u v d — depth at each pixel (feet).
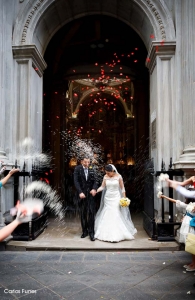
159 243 17.44
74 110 76.54
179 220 19.01
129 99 74.08
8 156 20.27
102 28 36.65
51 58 38.27
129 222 19.76
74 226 23.34
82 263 14.49
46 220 22.97
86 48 39.99
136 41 38.50
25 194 18.75
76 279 12.44
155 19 21.33
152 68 23.44
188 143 19.19
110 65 40.96
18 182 19.08
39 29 22.98
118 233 18.04
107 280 12.32
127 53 40.32
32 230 18.31
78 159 42.22
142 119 41.04
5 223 18.43
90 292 11.16
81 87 75.97
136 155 40.40
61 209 31.19
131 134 75.15
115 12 25.54
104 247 16.72
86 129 84.84
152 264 14.32
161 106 20.83
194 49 19.40
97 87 72.13
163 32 21.06
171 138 20.53
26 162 20.52
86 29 36.65
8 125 20.45
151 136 24.21
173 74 20.76
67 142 42.52
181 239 14.03
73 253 16.21
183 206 13.62
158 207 19.97
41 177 23.58
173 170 18.39
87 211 19.06
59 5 23.09
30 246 16.84
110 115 85.51
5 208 19.10
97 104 84.58
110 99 83.46
